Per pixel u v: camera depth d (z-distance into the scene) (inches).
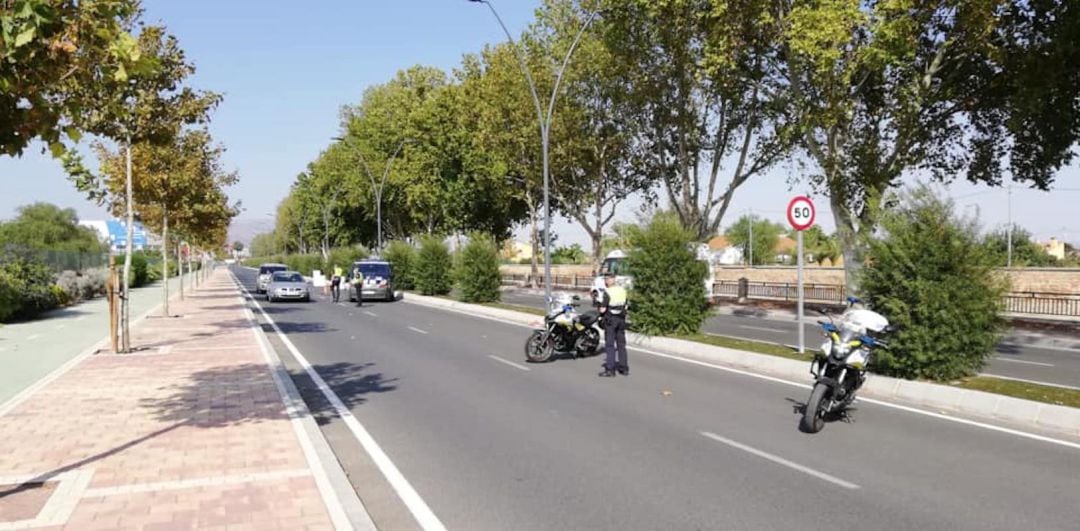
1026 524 214.1
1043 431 328.8
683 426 342.3
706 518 220.8
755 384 457.4
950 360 418.6
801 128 812.0
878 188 811.4
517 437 323.3
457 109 1929.1
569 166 1557.6
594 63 1299.2
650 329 677.3
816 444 308.0
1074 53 695.1
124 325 596.7
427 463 283.7
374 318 1033.5
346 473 271.6
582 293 1705.2
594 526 214.8
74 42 208.1
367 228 2832.2
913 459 284.2
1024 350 674.8
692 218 1203.2
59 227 3097.9
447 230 2181.3
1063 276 1004.6
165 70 666.8
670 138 1310.3
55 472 256.1
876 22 697.0
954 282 419.8
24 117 212.1
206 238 1398.9
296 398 391.9
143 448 289.0
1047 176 861.2
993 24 691.4
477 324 925.8
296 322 962.7
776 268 1471.5
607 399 410.0
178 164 1004.6
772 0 798.5
